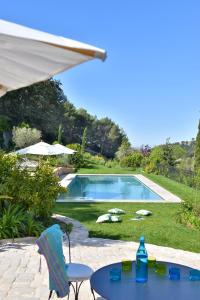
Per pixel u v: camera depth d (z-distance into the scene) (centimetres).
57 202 1698
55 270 463
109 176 3197
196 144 2903
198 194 1814
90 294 620
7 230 941
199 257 864
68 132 6625
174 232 1126
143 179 2867
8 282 661
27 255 823
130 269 507
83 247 916
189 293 417
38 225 988
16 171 1077
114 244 953
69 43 217
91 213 1423
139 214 1420
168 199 1841
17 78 325
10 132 4238
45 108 4834
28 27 238
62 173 3108
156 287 436
